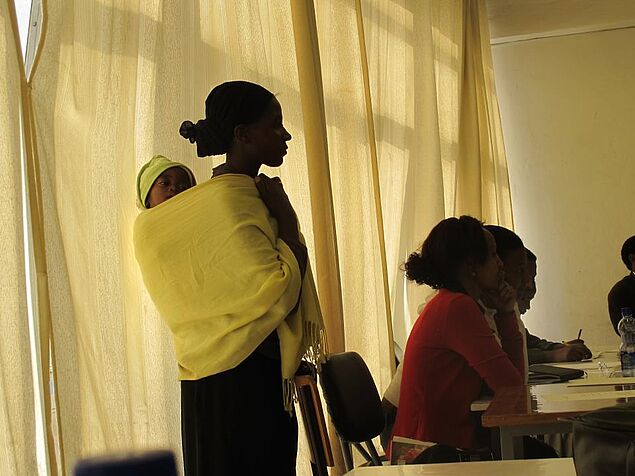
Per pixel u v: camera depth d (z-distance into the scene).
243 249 1.83
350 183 4.07
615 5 6.91
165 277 1.88
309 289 1.92
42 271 2.12
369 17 4.77
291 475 1.86
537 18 7.15
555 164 7.42
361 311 4.00
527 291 4.08
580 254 7.36
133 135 2.54
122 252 2.47
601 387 2.37
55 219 2.16
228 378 1.78
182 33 2.73
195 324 1.84
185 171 2.19
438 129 5.31
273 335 1.84
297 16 3.54
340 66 4.13
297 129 3.46
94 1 2.46
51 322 2.12
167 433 2.51
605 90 7.36
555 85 7.43
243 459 1.78
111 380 2.30
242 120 1.98
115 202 2.42
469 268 2.76
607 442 0.92
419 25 5.34
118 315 2.36
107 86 2.46
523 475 1.22
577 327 7.34
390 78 5.11
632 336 2.90
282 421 1.83
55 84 2.25
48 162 2.18
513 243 3.41
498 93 7.53
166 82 2.66
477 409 2.45
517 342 2.96
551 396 2.21
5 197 2.06
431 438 2.54
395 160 5.09
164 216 1.91
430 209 5.21
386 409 2.80
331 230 3.55
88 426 2.22
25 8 2.41
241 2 3.14
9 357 2.01
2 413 1.98
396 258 4.98
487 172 6.52
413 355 2.62
